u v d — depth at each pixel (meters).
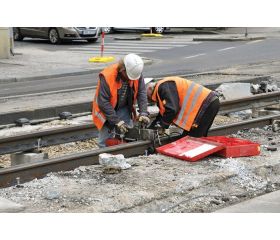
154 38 32.28
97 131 10.09
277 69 18.86
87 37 29.97
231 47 26.39
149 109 13.00
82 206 6.73
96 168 8.11
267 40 28.70
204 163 8.30
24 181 7.80
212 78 17.20
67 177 7.82
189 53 24.94
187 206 6.93
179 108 8.98
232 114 12.58
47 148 10.34
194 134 9.14
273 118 11.23
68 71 20.12
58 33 29.75
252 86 14.45
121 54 25.34
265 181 7.86
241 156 8.65
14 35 31.66
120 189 7.22
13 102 14.43
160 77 17.81
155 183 7.42
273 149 9.12
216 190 7.42
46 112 12.22
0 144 8.74
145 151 9.05
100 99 8.66
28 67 21.30
